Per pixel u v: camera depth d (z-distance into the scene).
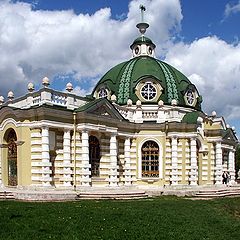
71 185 31.34
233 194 35.50
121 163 37.38
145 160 38.69
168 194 33.78
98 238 16.56
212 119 43.91
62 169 31.27
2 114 32.41
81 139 32.19
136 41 46.56
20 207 21.47
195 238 18.53
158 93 40.94
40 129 30.06
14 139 32.19
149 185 38.19
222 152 45.25
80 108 32.34
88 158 32.22
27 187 29.83
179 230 19.41
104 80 44.28
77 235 16.62
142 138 38.56
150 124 38.31
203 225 21.33
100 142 34.62
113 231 17.69
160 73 42.62
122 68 44.34
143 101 40.66
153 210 23.20
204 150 41.72
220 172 42.97
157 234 18.14
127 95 41.28
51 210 20.81
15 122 31.27
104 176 34.62
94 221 19.03
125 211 22.06
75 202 25.36
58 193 27.27
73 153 31.95
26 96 32.41
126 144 37.66
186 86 42.97
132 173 38.03
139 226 19.03
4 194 27.11
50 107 30.08
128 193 30.23
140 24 47.19
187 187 36.75
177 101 41.50
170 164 37.97
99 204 24.47
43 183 29.47
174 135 37.66
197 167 39.19
